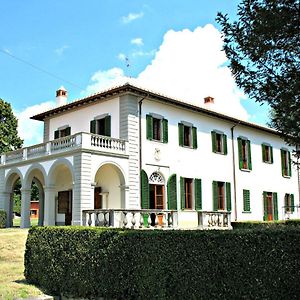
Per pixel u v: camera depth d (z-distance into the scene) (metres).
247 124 31.55
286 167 37.03
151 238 8.77
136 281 8.95
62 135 27.42
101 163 21.48
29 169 24.78
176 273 8.21
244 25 7.41
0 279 12.54
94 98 24.31
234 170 30.52
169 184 24.83
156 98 24.28
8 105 44.78
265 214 33.09
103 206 23.72
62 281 10.70
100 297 9.77
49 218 22.56
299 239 6.82
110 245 9.62
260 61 7.41
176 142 25.86
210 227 23.27
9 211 27.06
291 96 7.00
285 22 6.82
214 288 7.64
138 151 23.28
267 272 7.06
